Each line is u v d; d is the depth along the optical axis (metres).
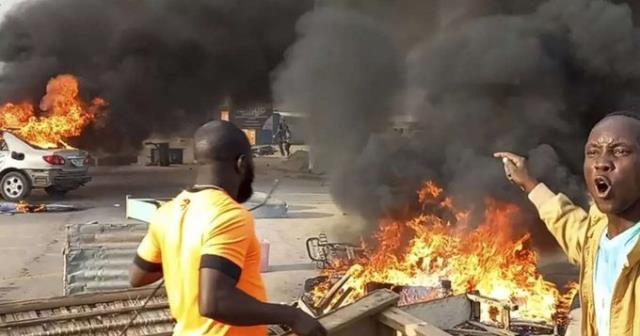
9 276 8.31
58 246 10.02
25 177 13.88
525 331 6.29
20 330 3.39
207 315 1.76
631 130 1.60
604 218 1.82
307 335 1.88
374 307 3.10
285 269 9.09
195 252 1.83
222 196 1.93
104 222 11.76
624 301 1.62
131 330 3.59
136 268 2.14
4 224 11.76
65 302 3.62
